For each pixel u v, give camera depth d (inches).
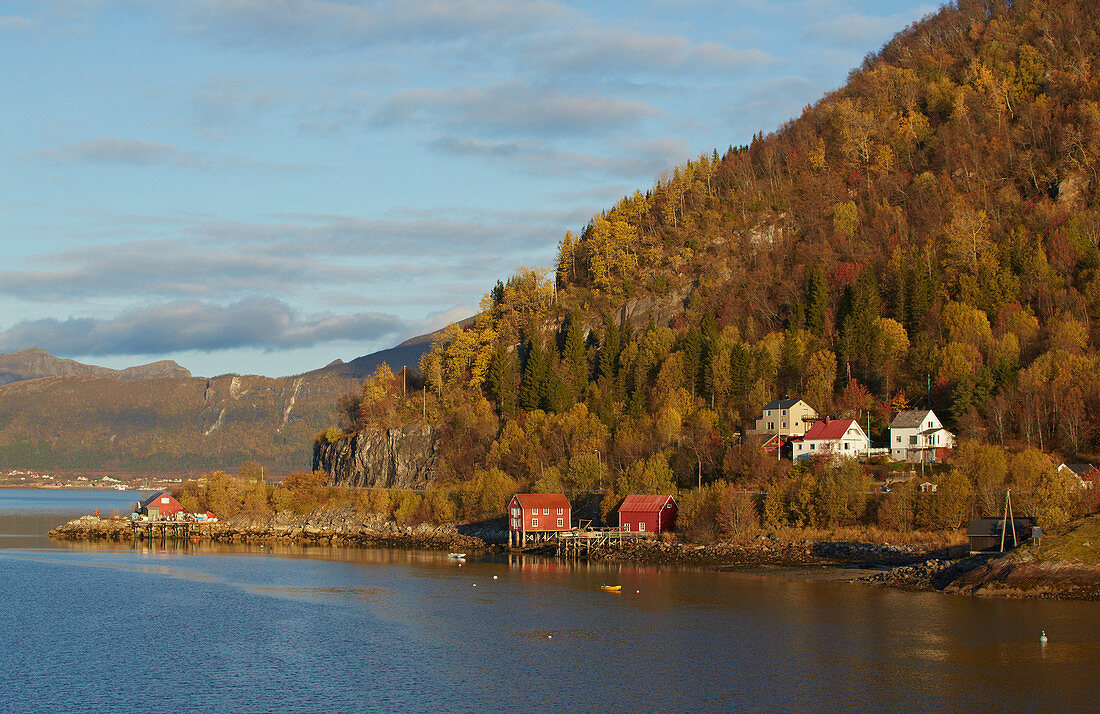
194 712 2970.0
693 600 4630.9
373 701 3056.1
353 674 3363.7
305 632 4052.7
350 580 5575.8
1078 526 4835.1
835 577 5206.7
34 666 3533.5
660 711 2910.9
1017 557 4680.1
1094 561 4530.0
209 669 3459.6
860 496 6151.6
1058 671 3240.7
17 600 4968.0
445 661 3516.2
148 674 3405.5
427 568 6112.2
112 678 3356.3
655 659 3499.0
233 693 3157.0
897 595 4626.0
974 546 5167.3
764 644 3686.0
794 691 3078.2
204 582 5585.6
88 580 5743.1
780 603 4493.1
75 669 3484.3
